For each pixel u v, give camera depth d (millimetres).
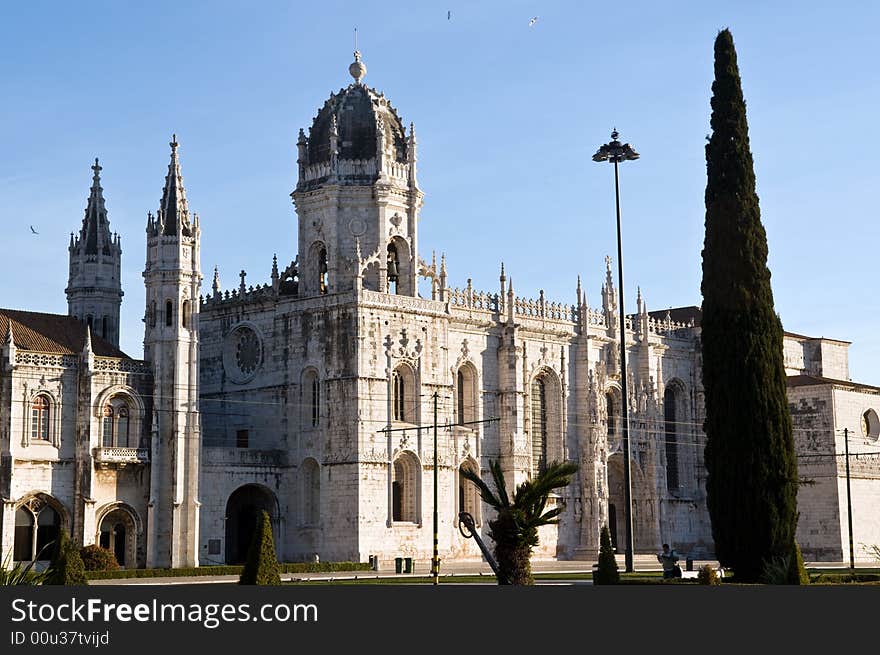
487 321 122688
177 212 106375
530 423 126125
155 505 102250
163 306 104812
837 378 157000
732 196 77625
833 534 132500
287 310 115500
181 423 103688
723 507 74125
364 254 114875
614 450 134500
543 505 65375
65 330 104750
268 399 115750
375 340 111750
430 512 114375
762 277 76562
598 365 133125
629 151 87062
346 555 108188
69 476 99250
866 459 137500
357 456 108875
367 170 116312
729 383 74938
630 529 83312
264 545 62969
